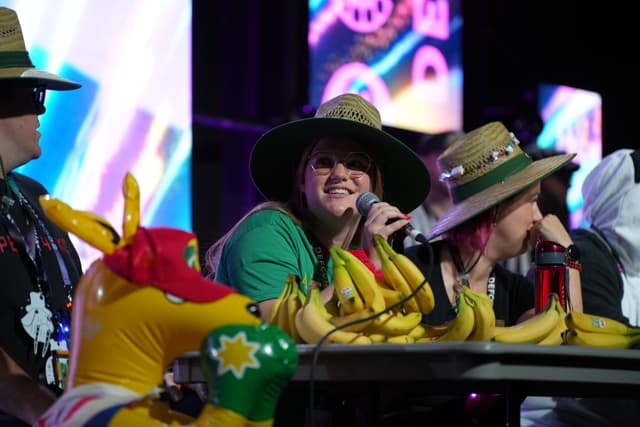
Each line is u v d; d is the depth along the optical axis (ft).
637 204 16.88
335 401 11.99
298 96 30.66
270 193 15.70
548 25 37.81
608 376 9.64
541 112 37.09
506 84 36.65
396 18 32.86
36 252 12.81
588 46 38.86
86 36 24.66
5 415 12.12
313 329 9.82
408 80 33.04
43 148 23.84
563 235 15.61
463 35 34.99
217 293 8.09
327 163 14.32
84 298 8.28
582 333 10.97
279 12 31.07
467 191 15.97
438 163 16.72
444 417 13.07
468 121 35.17
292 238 14.16
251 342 7.79
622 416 15.52
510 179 15.74
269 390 7.86
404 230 12.60
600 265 16.69
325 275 14.21
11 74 12.62
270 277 13.44
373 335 10.09
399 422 12.96
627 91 39.50
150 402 8.09
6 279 12.12
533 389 11.23
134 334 8.05
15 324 12.06
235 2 30.86
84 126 24.61
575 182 36.81
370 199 13.21
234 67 30.91
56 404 8.23
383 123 32.22
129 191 8.35
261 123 31.04
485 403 12.89
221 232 30.17
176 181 26.53
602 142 38.91
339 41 31.48
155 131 26.05
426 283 10.53
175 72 26.45
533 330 10.68
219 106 30.55
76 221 8.03
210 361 7.83
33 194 13.58
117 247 8.17
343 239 14.46
